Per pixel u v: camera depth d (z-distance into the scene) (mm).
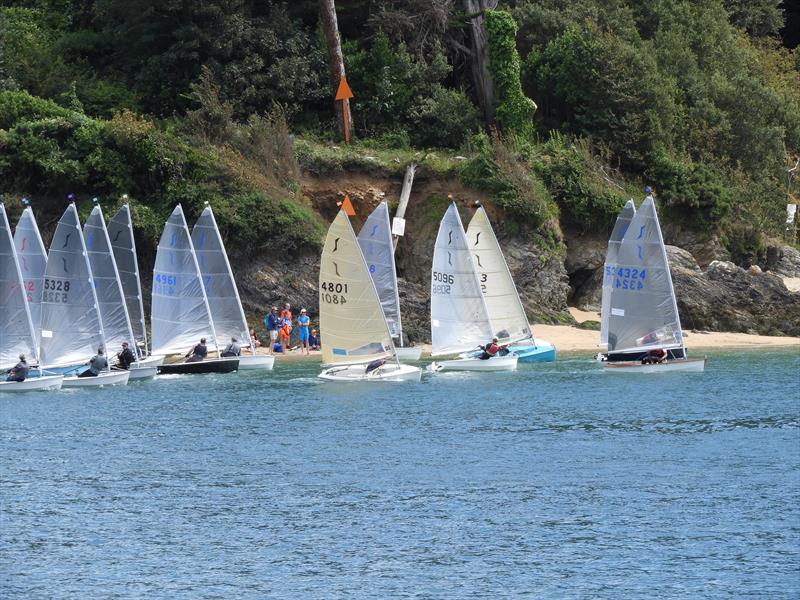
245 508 105562
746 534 95625
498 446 128875
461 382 177500
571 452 125312
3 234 169250
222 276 195125
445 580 86625
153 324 189500
